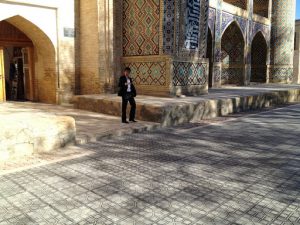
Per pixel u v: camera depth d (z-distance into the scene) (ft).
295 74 69.56
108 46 28.02
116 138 16.74
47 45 27.96
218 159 13.19
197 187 10.09
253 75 53.88
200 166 12.20
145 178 10.80
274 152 14.43
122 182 10.42
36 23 26.03
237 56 46.70
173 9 25.89
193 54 28.19
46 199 9.10
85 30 28.68
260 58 52.80
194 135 17.75
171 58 25.36
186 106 21.47
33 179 10.62
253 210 8.54
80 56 29.50
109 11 27.76
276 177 11.12
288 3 51.47
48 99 29.27
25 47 30.19
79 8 28.96
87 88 29.30
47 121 14.37
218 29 39.86
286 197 9.42
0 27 27.53
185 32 26.94
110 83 28.40
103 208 8.55
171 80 25.57
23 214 8.21
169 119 20.26
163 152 14.10
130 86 19.54
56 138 14.32
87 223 7.75
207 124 21.21
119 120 20.49
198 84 28.84
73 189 9.82
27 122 13.70
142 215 8.18
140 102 21.72
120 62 29.22
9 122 13.42
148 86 27.09
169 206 8.71
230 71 47.70
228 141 16.42
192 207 8.66
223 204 8.88
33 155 13.35
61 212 8.32
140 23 27.40
